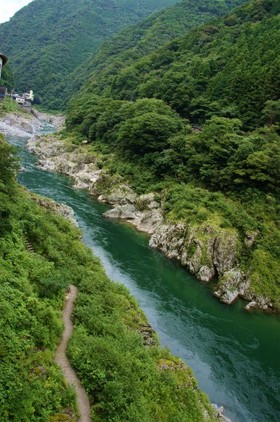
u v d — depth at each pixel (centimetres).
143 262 3728
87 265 2750
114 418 1347
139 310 2561
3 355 1291
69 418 1263
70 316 1914
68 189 5812
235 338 2761
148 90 8681
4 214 2189
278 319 3186
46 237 2528
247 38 8494
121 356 1672
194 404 1748
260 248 3712
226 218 4009
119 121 7344
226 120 5566
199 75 7856
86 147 7488
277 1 10275
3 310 1470
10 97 13400
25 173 6322
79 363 1535
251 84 6334
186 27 16900
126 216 4906
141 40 16312
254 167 4366
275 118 5594
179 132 6050
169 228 4116
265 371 2428
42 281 1923
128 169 5803
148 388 1659
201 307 3125
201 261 3669
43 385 1301
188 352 2466
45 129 11619
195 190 4606
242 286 3444
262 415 2045
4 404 1136
